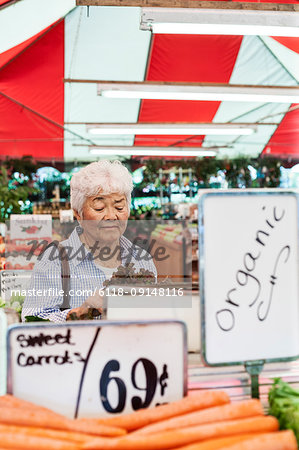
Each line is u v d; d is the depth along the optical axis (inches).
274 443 31.9
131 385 37.6
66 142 389.4
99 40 233.3
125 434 33.0
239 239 42.7
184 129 259.1
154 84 169.8
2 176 283.6
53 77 273.3
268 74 272.8
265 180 389.7
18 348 36.5
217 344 41.2
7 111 329.1
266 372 47.4
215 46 236.8
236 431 33.0
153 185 374.3
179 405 35.4
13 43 218.1
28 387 36.3
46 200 359.3
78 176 68.4
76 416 36.6
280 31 118.1
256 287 42.6
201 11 113.0
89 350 37.4
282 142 397.1
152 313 47.7
